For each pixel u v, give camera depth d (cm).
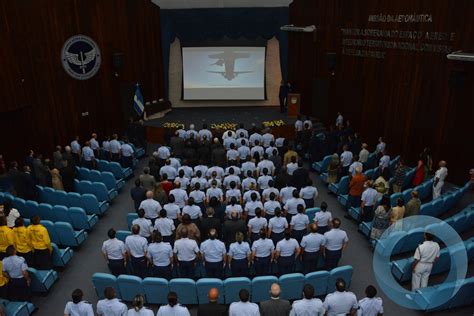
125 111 1566
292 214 832
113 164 1159
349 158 1134
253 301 631
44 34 1246
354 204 961
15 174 959
